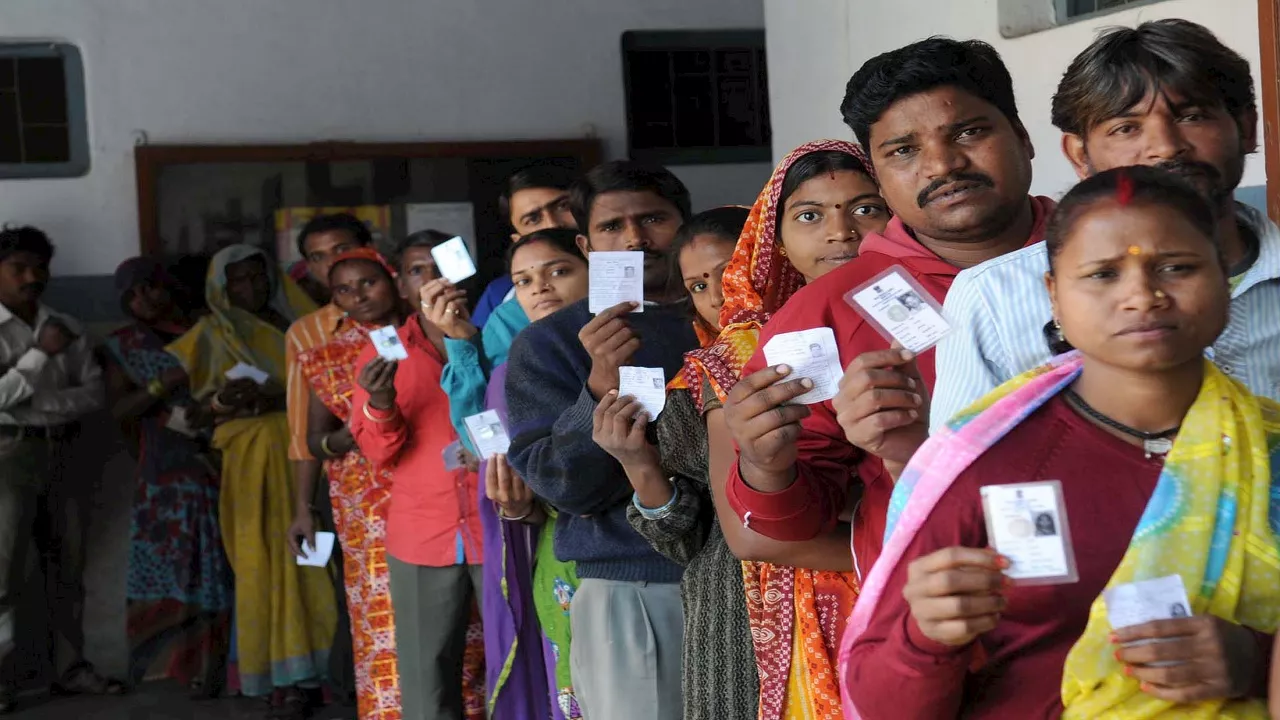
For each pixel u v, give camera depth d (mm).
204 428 6371
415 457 4785
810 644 2221
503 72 7141
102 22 6711
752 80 7410
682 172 7344
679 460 2600
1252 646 1400
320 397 5301
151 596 6348
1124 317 1443
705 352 2434
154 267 6484
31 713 6199
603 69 7242
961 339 1921
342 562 6289
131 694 6504
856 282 2158
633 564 3053
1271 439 1496
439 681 4789
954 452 1558
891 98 2117
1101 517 1489
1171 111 1975
